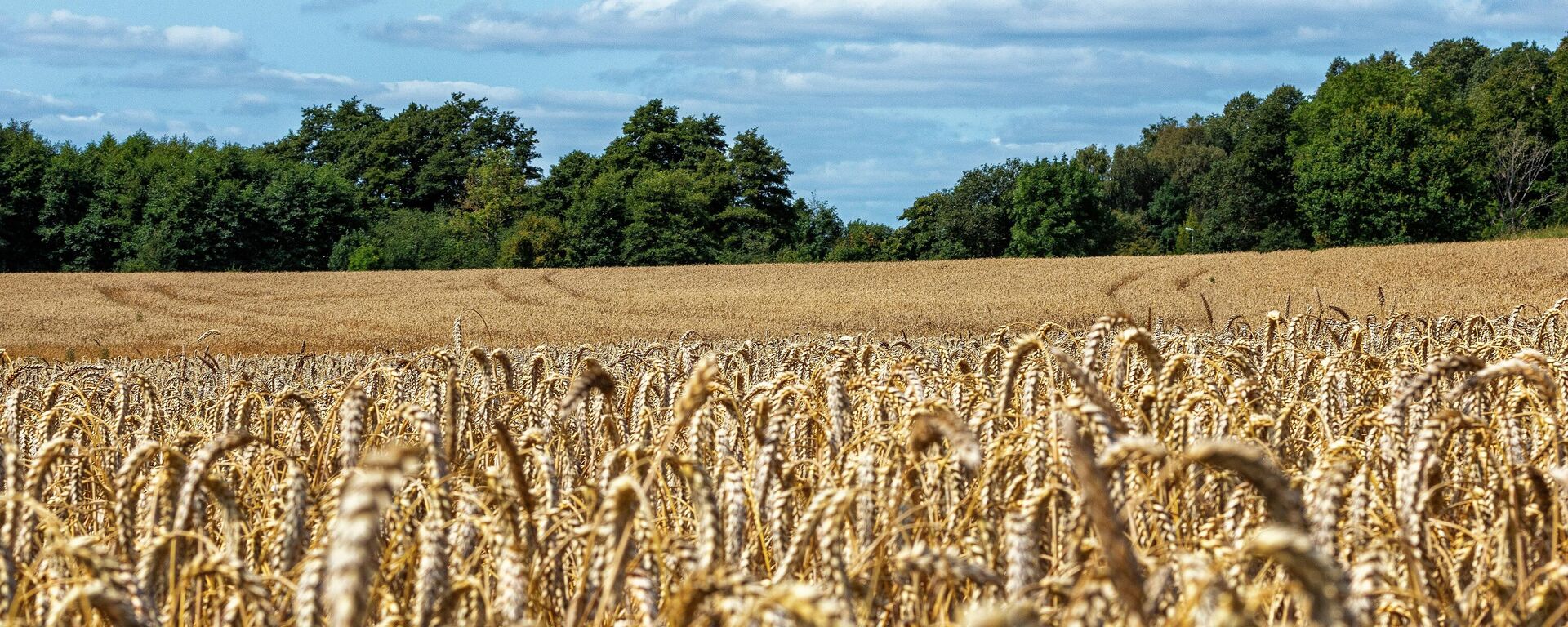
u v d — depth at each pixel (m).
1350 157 101.44
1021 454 3.35
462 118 150.00
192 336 43.38
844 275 71.69
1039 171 121.12
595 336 41.81
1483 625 2.90
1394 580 2.82
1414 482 2.87
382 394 6.36
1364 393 5.53
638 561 2.72
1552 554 2.88
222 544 3.83
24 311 53.12
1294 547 1.53
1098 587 2.11
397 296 62.50
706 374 2.55
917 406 3.39
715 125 140.25
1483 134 113.25
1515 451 3.46
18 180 104.12
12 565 2.62
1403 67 124.88
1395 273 59.09
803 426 4.50
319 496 3.88
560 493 3.52
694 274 73.50
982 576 2.42
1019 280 66.00
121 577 2.37
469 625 2.64
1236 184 113.69
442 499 2.91
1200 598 1.95
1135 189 144.50
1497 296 50.72
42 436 4.94
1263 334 8.66
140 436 5.38
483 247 110.12
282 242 105.69
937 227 124.00
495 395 4.95
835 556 2.51
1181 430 3.57
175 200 101.75
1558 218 106.69
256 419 5.60
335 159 152.88
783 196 131.62
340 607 1.47
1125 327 3.98
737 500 2.89
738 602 2.03
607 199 113.44
